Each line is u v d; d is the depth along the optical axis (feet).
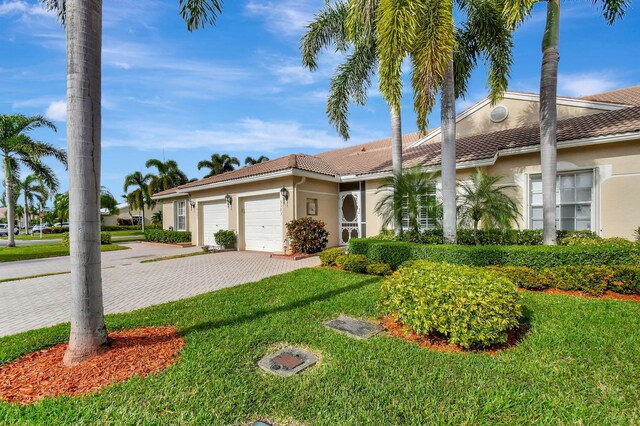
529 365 11.00
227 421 8.39
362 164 48.57
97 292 11.96
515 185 31.12
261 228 47.19
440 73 22.61
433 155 39.19
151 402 9.14
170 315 17.08
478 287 13.23
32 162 64.54
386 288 15.39
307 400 9.24
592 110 34.53
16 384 10.16
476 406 8.83
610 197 26.76
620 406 8.72
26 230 121.60
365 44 32.68
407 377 10.39
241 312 17.25
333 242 47.52
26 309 20.08
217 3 20.47
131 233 119.14
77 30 11.22
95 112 11.73
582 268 19.60
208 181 56.24
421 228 31.53
